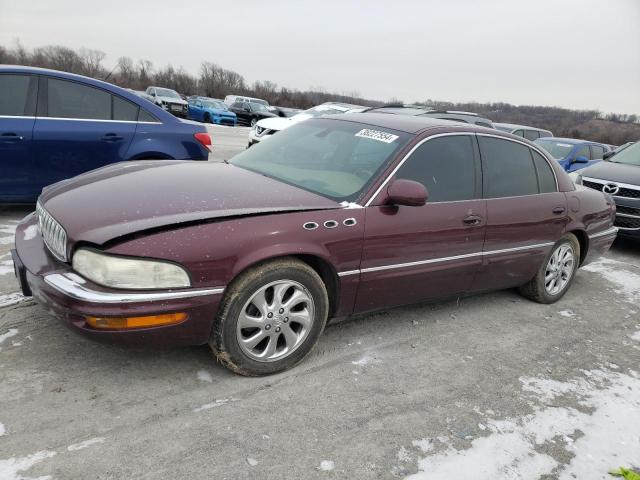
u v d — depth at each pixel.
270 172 3.64
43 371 2.80
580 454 2.66
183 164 3.74
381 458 2.45
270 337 2.94
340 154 3.65
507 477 2.43
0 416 2.43
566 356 3.74
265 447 2.43
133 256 2.47
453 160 3.72
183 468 2.24
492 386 3.21
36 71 5.35
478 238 3.78
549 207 4.33
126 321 2.48
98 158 5.66
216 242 2.63
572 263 4.79
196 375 2.94
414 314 4.14
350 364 3.26
